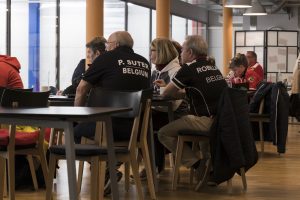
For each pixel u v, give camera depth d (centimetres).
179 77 487
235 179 559
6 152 371
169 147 504
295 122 1330
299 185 532
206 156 508
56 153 347
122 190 487
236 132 455
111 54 454
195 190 494
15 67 456
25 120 274
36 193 465
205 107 486
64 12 1275
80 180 438
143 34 1540
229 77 857
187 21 1953
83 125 423
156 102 485
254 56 873
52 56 1256
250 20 2136
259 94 735
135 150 394
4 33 1078
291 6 2045
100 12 997
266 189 508
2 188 370
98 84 453
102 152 340
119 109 305
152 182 447
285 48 1698
